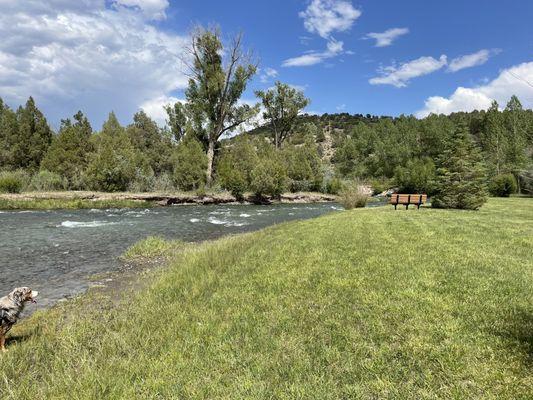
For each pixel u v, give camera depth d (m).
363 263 9.29
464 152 22.12
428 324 5.74
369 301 6.78
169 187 46.16
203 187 45.78
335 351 5.18
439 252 9.97
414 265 8.82
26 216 26.61
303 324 6.12
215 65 47.38
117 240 18.03
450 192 22.23
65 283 10.84
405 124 92.12
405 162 74.69
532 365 4.54
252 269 9.77
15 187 36.59
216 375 4.77
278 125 65.38
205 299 7.77
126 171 43.38
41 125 54.38
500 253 9.80
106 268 12.62
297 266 9.52
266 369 4.83
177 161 47.28
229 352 5.34
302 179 57.91
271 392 4.33
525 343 5.04
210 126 48.53
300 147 63.59
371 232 13.40
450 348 5.02
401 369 4.66
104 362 5.23
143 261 13.65
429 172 61.69
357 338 5.52
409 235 12.49
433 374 4.54
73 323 7.04
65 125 62.72
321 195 54.78
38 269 12.39
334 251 10.82
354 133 107.56
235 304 7.26
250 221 27.27
